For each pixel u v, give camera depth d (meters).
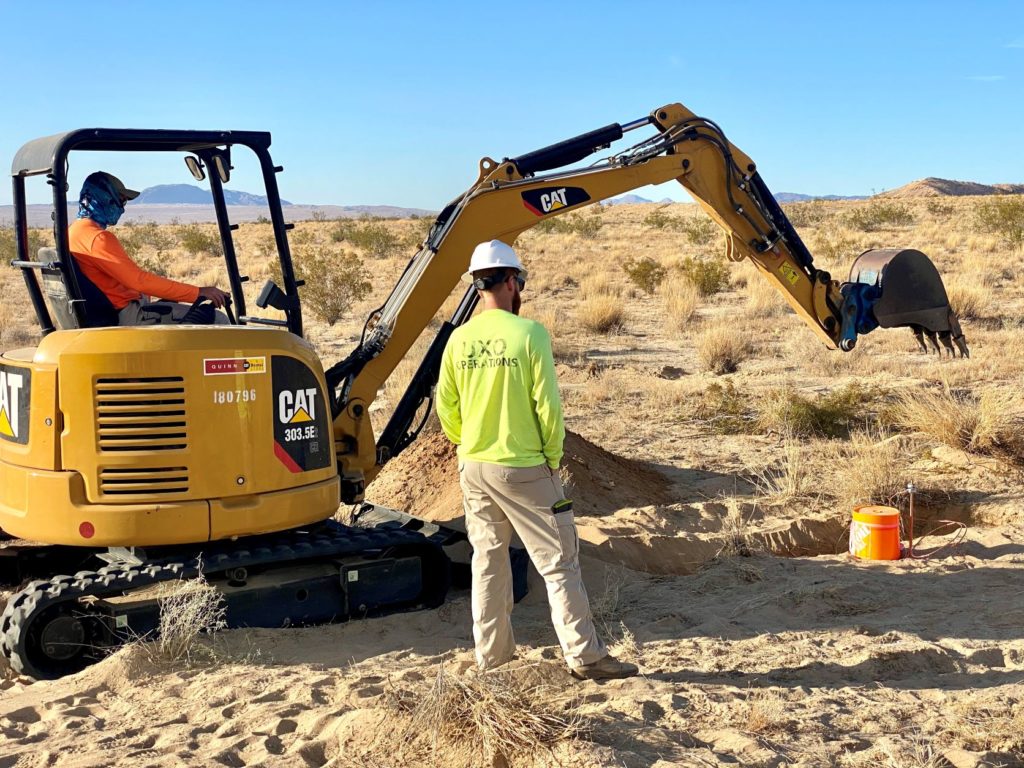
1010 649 5.73
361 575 6.68
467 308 7.38
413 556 6.95
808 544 8.86
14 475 6.05
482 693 4.47
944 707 4.80
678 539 8.39
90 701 5.25
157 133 6.20
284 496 6.18
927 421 11.61
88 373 5.82
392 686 4.91
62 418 5.85
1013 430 11.13
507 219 7.34
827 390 14.77
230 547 6.39
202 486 5.93
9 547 7.38
